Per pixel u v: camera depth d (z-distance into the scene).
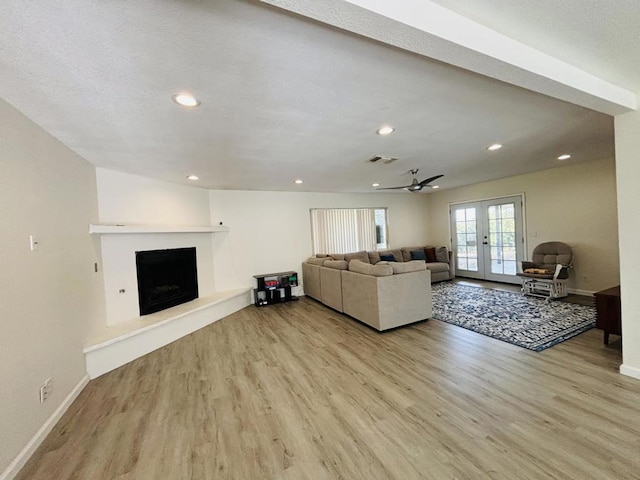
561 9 1.29
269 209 6.05
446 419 1.97
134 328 3.26
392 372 2.67
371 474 1.55
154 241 4.08
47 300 2.17
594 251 4.81
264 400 2.31
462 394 2.25
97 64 1.51
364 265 4.12
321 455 1.70
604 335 2.99
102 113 2.09
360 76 1.76
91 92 1.79
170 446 1.83
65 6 1.11
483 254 6.79
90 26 1.22
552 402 2.08
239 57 1.51
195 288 4.84
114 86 1.74
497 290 5.69
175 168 3.73
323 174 4.61
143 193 4.08
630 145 2.26
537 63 1.59
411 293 3.92
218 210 5.52
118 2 1.11
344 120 2.43
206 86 1.79
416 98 2.09
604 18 1.35
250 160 3.57
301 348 3.37
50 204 2.33
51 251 2.29
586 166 4.85
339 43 1.43
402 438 1.81
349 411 2.11
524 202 5.80
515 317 4.00
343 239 6.95
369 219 7.31
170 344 3.67
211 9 1.17
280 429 1.95
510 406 2.07
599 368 2.53
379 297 3.70
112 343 2.96
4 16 1.13
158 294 4.14
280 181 5.07
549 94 1.87
